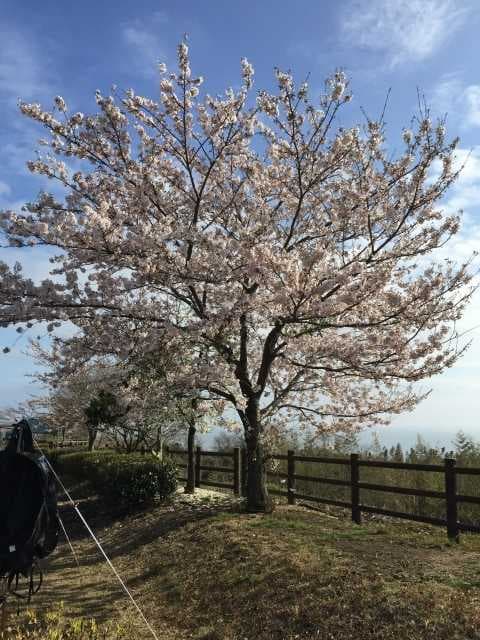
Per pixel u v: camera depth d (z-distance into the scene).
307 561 6.56
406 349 9.61
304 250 9.39
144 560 8.67
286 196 10.59
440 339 9.60
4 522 3.93
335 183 10.58
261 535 7.96
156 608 6.71
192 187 10.97
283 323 9.44
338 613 5.37
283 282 8.47
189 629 6.03
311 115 9.89
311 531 8.15
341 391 12.42
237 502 11.25
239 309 9.28
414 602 5.17
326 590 5.79
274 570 6.54
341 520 9.68
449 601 5.11
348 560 6.50
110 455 16.58
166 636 5.89
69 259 10.03
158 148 10.86
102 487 14.68
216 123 10.46
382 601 5.32
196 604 6.54
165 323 9.43
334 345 9.73
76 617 6.43
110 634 5.59
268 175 10.59
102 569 8.78
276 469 13.62
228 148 10.80
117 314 9.79
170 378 10.50
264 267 8.47
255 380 12.47
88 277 9.87
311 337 10.38
